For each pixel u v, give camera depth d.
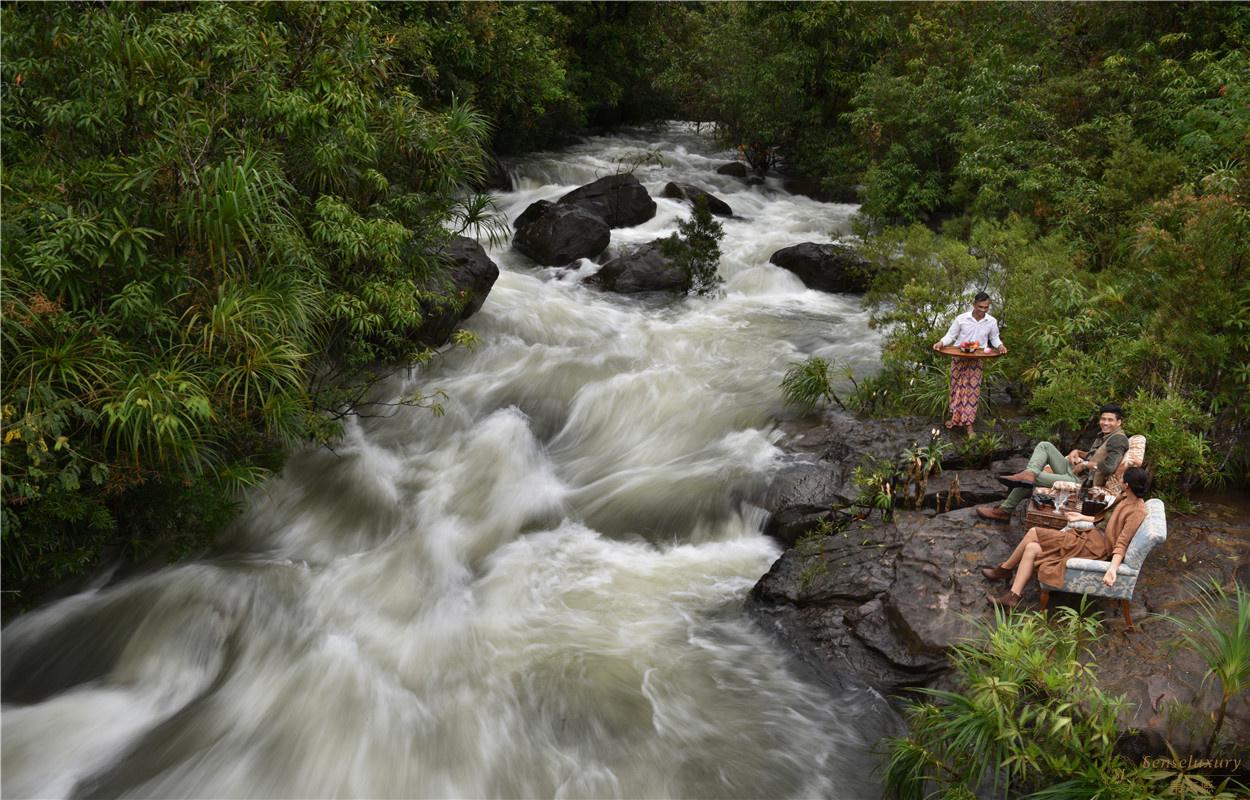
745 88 22.55
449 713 6.19
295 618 7.14
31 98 7.33
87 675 6.53
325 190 8.95
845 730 6.04
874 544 7.41
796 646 6.81
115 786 5.52
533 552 8.22
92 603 7.09
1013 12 19.64
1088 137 15.50
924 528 7.27
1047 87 16.47
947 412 9.35
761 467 9.03
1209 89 13.48
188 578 7.38
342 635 6.98
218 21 7.69
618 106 30.12
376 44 9.67
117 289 6.81
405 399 10.52
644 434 10.30
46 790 5.47
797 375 10.48
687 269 14.55
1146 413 7.60
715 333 13.16
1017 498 7.17
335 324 9.28
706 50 24.03
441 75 17.91
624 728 6.06
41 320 6.15
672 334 13.01
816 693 6.38
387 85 10.84
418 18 16.34
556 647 6.89
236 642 6.86
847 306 14.77
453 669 6.63
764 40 22.56
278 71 8.36
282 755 5.81
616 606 7.44
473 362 11.69
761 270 15.55
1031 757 4.86
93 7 7.67
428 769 5.73
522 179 20.84
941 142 18.70
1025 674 5.20
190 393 6.32
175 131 6.98
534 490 9.24
